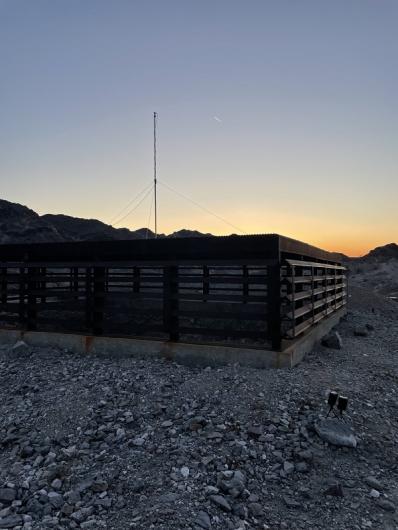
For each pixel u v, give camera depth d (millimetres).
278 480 5371
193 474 5348
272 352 8633
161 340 9625
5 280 11875
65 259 11586
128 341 9758
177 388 7777
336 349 11836
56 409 7203
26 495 5094
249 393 7406
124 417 6848
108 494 5039
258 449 5957
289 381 7922
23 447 6141
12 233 77000
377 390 8406
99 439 6293
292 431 6414
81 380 8398
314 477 5484
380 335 15297
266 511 4797
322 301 13398
